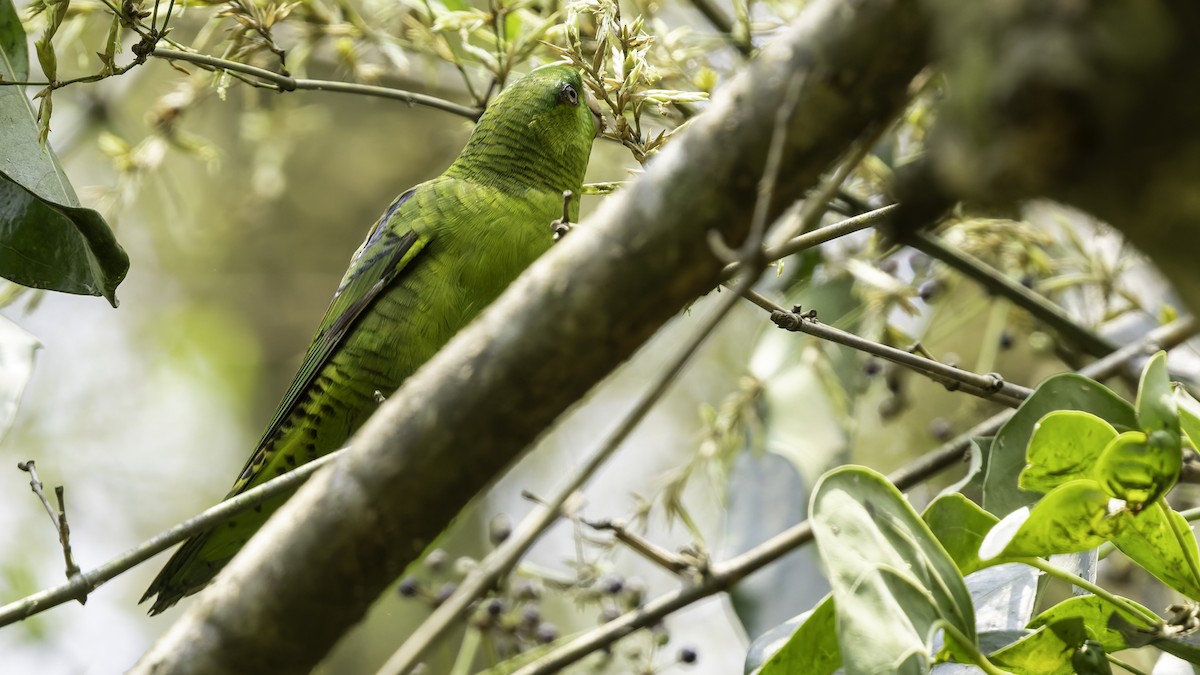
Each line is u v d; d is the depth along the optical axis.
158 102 9.24
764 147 3.15
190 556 7.22
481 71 8.91
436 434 3.60
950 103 2.44
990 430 7.04
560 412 3.58
